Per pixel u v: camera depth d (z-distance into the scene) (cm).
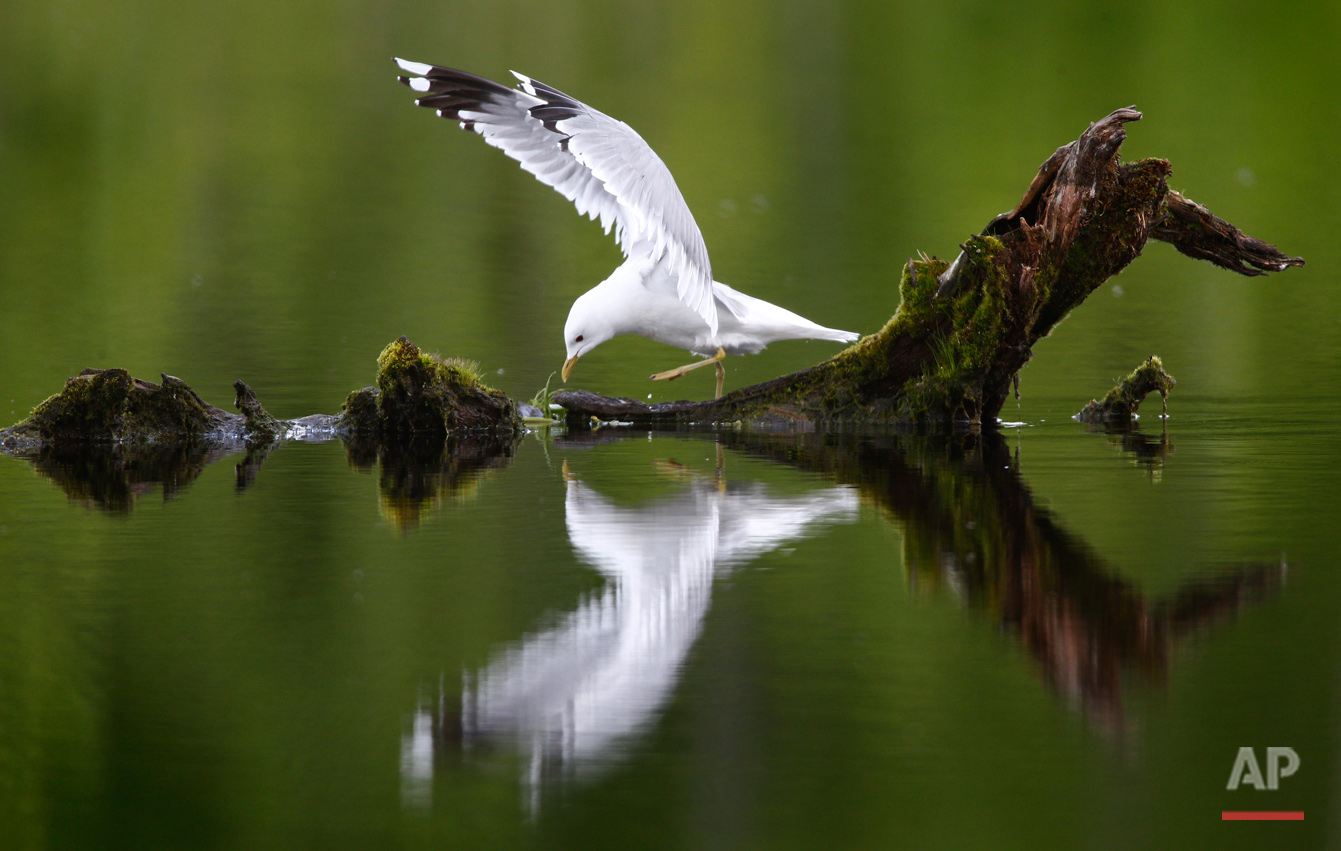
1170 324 2014
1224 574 920
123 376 1411
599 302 1480
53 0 4975
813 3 5006
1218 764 674
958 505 1115
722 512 1107
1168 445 1341
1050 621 847
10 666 790
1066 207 1366
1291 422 1440
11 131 3581
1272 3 4781
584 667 787
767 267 2395
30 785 662
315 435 1462
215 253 2547
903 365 1480
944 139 3519
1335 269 2375
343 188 3166
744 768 680
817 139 3544
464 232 2762
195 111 3841
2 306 2081
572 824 634
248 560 978
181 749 702
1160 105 3772
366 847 625
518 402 1595
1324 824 627
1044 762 679
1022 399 1595
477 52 4334
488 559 980
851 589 912
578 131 1238
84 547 1008
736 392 1525
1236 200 2877
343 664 791
